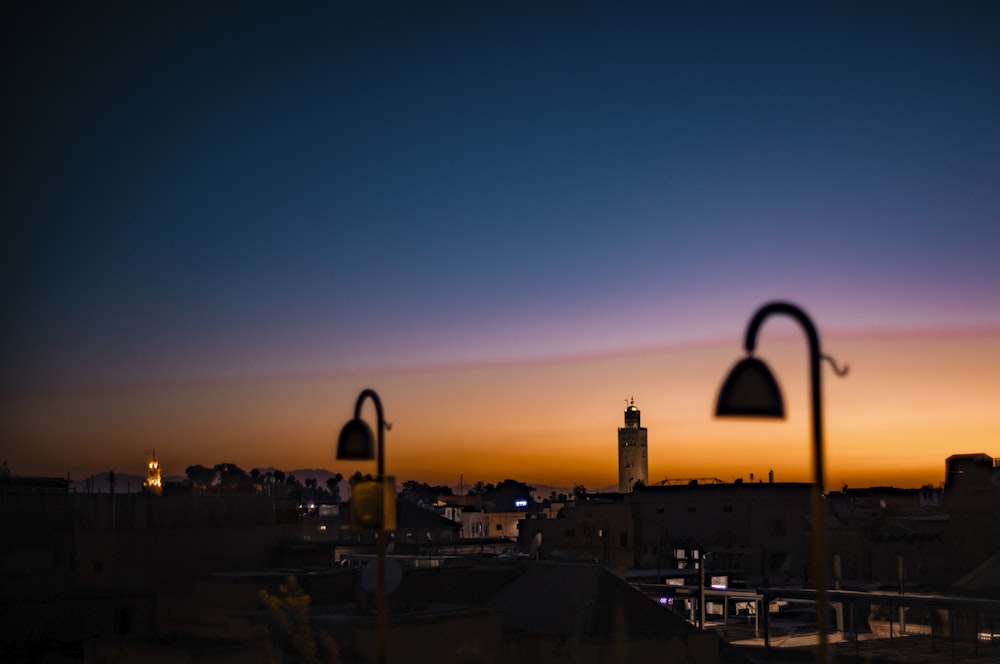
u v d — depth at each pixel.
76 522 63.50
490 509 159.00
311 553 66.06
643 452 160.50
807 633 67.00
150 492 77.50
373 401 19.38
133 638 36.72
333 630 33.53
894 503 115.88
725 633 65.56
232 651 32.31
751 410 10.94
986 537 84.38
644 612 41.44
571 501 148.12
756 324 11.27
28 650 52.38
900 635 62.31
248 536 65.31
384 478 19.12
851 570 90.00
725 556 94.62
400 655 32.22
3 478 71.56
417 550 72.81
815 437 11.20
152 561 60.69
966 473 86.56
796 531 93.31
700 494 97.69
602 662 37.44
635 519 99.31
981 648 54.31
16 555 60.62
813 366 11.20
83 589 59.81
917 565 87.19
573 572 43.59
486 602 44.31
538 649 38.09
